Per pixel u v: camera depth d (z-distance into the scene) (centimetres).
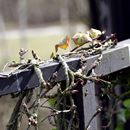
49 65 209
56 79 212
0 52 2205
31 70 203
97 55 233
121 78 285
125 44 262
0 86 193
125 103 318
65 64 214
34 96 208
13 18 3625
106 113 318
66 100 223
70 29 1830
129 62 258
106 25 535
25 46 2684
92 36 241
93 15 623
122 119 339
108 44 247
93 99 229
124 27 479
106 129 320
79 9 1745
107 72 241
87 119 227
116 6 480
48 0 4259
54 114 215
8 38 3209
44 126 296
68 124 223
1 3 3431
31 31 3894
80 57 225
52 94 215
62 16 3419
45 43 2961
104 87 258
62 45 228
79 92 223
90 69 228
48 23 4212
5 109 535
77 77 218
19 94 206
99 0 591
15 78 197
